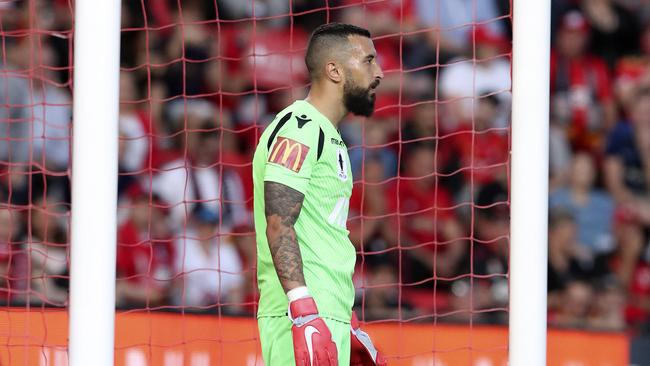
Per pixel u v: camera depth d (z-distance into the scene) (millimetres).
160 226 31688
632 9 38219
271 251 16250
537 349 17422
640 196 35469
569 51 37344
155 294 30562
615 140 36312
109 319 17766
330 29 17312
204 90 35250
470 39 36562
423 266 32219
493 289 31781
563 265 33094
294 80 35906
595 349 24359
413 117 35000
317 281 16641
